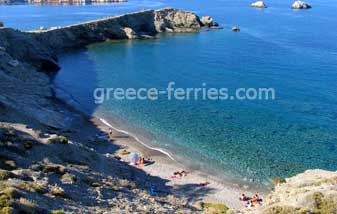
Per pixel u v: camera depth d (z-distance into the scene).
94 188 41.09
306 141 67.62
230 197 51.19
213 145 66.75
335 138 68.69
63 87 98.56
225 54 135.12
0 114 58.75
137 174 54.91
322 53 135.25
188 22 190.12
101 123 76.12
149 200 43.25
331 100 87.62
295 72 111.12
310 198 29.59
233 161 61.38
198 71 113.94
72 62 126.00
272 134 70.62
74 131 69.12
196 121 77.00
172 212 40.03
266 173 57.69
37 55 117.50
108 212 34.44
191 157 62.78
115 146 66.12
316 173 42.97
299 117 78.31
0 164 38.88
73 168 45.19
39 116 68.88
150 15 185.75
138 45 153.62
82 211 32.25
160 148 65.88
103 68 117.81
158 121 77.00
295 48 143.75
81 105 85.69
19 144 46.50
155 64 122.50
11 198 27.52
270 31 180.25
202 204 47.66
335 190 31.56
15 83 85.56
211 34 175.50
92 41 159.38
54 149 48.91
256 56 131.50
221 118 78.31
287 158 61.88
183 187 53.44
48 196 32.97
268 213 29.27
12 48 114.81
